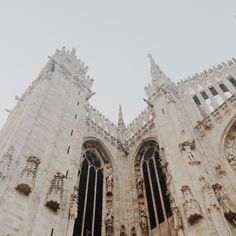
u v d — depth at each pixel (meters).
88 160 38.56
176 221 25.12
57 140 30.23
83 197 33.31
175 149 31.39
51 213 23.73
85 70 46.28
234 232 22.50
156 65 49.06
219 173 27.98
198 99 39.78
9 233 19.86
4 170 22.78
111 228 31.27
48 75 38.03
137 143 42.78
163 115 37.72
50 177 26.17
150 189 36.31
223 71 39.62
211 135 32.28
